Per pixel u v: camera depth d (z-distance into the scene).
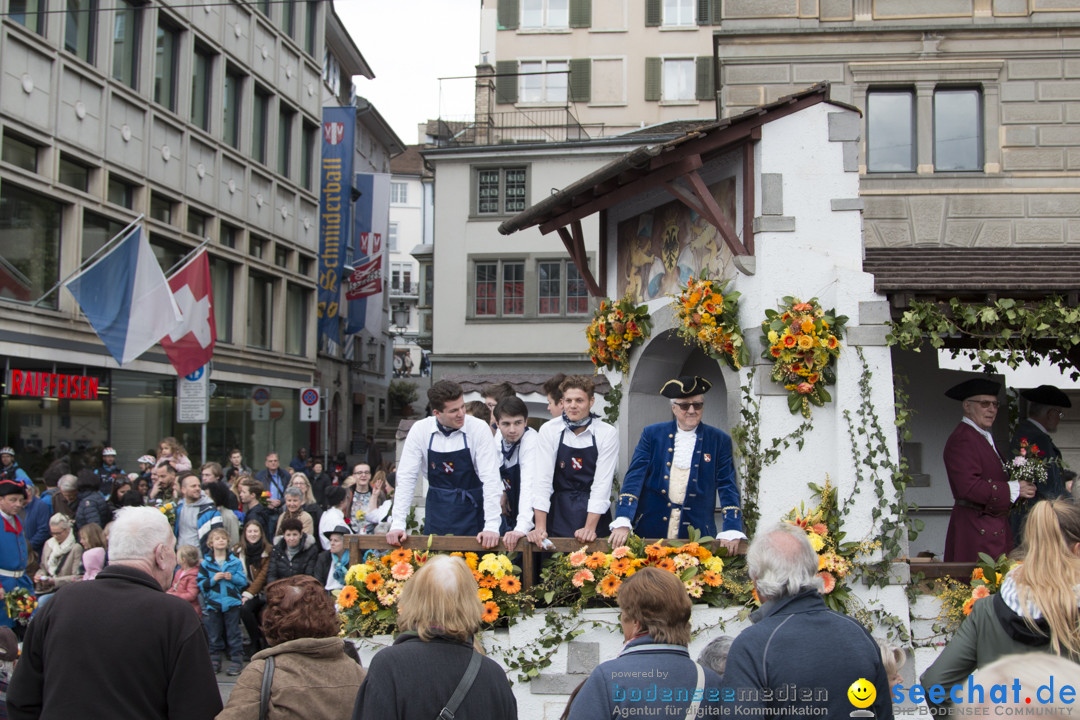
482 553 6.58
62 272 18.22
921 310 6.70
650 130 30.66
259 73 26.30
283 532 9.98
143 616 3.94
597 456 6.68
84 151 18.69
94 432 19.05
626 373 8.58
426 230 75.88
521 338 30.73
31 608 9.35
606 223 9.44
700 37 36.94
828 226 6.96
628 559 6.23
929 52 14.48
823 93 7.00
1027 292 6.65
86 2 19.12
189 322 16.72
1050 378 10.72
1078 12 14.30
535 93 37.00
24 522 11.33
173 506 11.03
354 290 35.72
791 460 6.74
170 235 21.64
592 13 37.03
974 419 7.10
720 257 7.38
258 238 26.73
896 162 14.62
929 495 9.86
